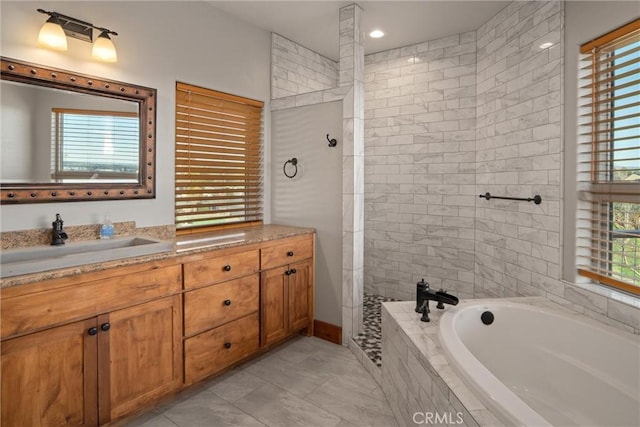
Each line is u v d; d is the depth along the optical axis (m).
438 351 1.68
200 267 2.19
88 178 2.20
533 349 2.11
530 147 2.59
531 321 2.15
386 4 2.86
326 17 3.07
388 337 2.18
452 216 3.52
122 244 2.26
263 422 1.99
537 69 2.51
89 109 2.20
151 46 2.49
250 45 3.19
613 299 1.90
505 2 2.82
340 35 2.90
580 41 2.13
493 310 2.22
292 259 2.89
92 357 1.71
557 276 2.32
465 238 3.45
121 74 2.33
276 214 3.40
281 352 2.84
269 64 3.37
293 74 3.62
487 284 3.20
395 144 3.81
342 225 2.95
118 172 2.34
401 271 3.84
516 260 2.77
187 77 2.71
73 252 2.03
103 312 1.75
